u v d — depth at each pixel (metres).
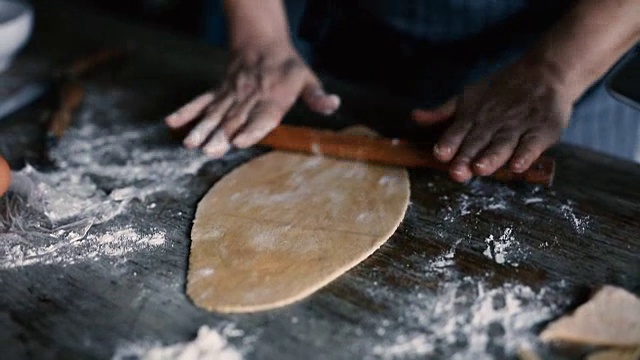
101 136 1.08
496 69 1.21
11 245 0.85
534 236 0.84
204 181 0.97
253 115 1.05
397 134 1.06
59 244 0.85
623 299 0.73
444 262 0.80
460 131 0.95
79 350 0.71
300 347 0.70
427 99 1.29
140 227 0.88
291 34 1.42
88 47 1.37
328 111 1.09
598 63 0.97
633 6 0.94
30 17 1.26
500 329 0.71
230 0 1.19
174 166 1.00
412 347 0.70
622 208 0.88
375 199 0.90
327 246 0.82
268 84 1.10
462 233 0.85
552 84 0.96
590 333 0.70
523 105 0.96
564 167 0.97
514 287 0.77
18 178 0.96
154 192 0.95
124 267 0.81
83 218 0.90
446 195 0.91
